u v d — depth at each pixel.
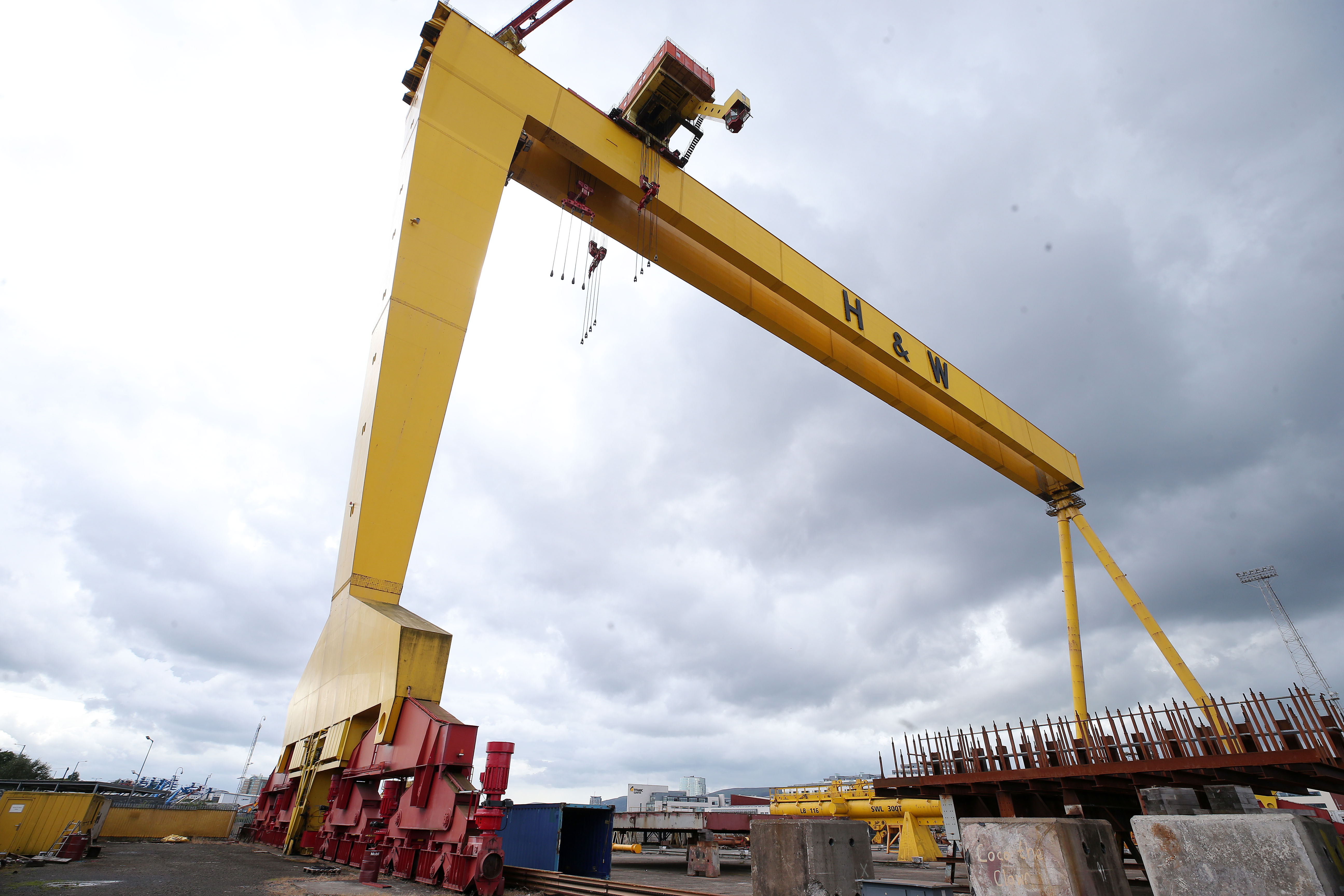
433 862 11.52
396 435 17.20
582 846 17.45
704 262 23.02
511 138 19.11
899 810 28.95
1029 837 5.84
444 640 14.88
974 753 15.11
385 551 17.20
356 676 16.34
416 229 17.66
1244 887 4.96
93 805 17.97
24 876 12.66
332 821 16.17
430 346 17.59
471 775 12.10
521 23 21.45
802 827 7.47
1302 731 10.43
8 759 62.22
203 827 28.52
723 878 20.20
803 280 23.33
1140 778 12.25
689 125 22.02
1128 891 5.65
